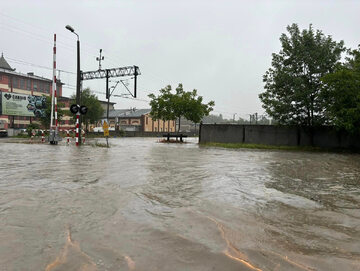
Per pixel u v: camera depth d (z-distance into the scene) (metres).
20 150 12.34
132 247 2.26
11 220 2.87
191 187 4.70
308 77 18.66
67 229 2.64
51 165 7.16
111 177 5.46
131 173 6.00
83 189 4.35
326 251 2.26
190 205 3.57
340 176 6.26
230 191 4.45
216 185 4.91
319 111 18.39
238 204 3.67
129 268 1.92
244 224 2.89
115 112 74.06
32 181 4.95
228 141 22.64
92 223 2.82
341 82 15.71
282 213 3.31
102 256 2.10
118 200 3.73
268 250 2.26
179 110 25.94
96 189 4.37
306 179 5.76
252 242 2.42
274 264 2.01
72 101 44.06
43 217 2.98
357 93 15.72
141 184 4.84
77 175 5.63
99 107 42.88
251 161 9.36
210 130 23.27
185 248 2.25
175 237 2.48
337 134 19.00
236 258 2.09
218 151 14.52
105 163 7.72
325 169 7.52
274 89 19.73
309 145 19.91
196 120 26.72
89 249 2.21
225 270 1.91
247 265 1.98
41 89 58.25
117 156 10.00
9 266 1.93
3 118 46.94
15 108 34.22
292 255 2.17
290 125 19.62
